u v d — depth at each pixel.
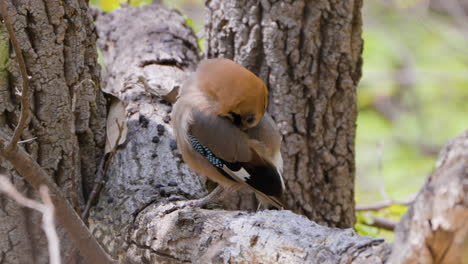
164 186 9.49
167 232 8.55
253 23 11.14
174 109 9.78
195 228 8.38
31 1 8.46
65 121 9.05
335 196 11.49
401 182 19.28
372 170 20.08
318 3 10.94
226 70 9.02
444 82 22.89
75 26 9.05
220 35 11.52
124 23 14.23
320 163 11.32
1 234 8.57
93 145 9.91
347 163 11.58
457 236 5.52
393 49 23.12
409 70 22.55
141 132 10.62
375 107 23.00
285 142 11.13
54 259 5.48
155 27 13.84
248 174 9.49
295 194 11.23
